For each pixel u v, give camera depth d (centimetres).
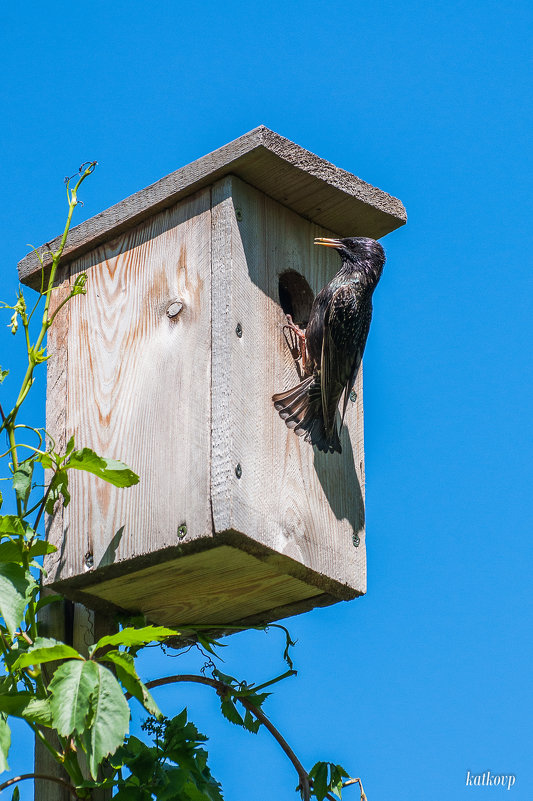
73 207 643
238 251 691
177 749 587
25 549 574
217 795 592
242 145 688
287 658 725
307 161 713
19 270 774
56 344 744
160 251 714
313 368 729
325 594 718
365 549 736
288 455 688
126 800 560
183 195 711
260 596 714
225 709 676
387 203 777
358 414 776
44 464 603
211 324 675
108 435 699
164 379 684
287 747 672
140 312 711
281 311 715
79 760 636
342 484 732
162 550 650
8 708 536
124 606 712
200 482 648
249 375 674
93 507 686
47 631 698
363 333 769
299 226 757
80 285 628
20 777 554
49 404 734
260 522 654
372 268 770
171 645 786
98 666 495
